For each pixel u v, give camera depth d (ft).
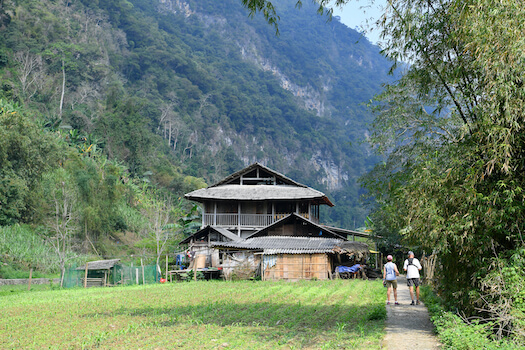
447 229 32.65
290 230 110.11
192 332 35.86
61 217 150.82
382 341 31.53
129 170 267.39
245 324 40.01
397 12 37.27
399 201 37.81
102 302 59.47
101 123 271.90
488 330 30.71
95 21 459.73
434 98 41.60
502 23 30.58
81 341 33.55
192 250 115.55
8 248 130.82
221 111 552.82
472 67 34.09
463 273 36.42
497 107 31.01
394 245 124.47
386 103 44.98
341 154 652.07
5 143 148.77
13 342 34.40
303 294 65.21
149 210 200.85
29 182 156.66
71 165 185.37
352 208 543.39
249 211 128.57
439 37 37.40
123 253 169.78
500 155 30.83
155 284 95.66
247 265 100.37
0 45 297.12
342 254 109.81
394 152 44.24
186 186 280.31
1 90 240.73
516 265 30.12
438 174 34.81
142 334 35.63
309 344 30.83
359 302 55.93
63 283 98.58
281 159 573.74
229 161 486.38
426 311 47.29
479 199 31.73
